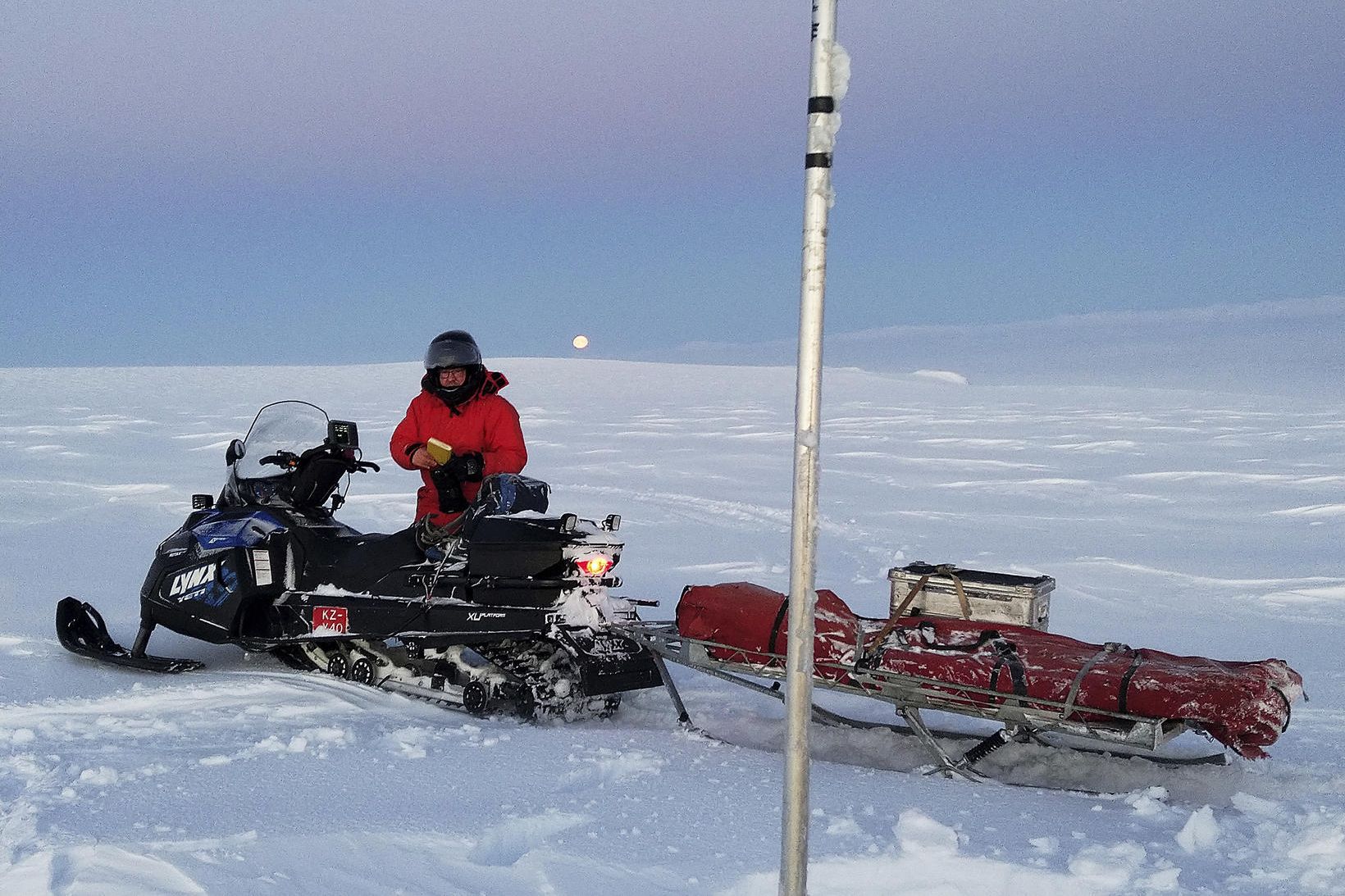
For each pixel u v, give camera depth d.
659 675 4.79
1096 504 12.64
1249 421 22.80
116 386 29.34
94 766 3.81
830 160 2.08
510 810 3.34
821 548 9.73
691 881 2.86
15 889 2.75
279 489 5.93
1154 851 3.11
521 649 5.05
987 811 3.43
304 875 2.86
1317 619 7.14
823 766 3.97
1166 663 3.74
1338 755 4.33
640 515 11.47
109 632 6.52
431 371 5.66
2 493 12.53
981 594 4.26
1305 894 2.81
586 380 33.31
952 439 19.83
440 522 5.18
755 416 23.84
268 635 5.67
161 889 2.76
